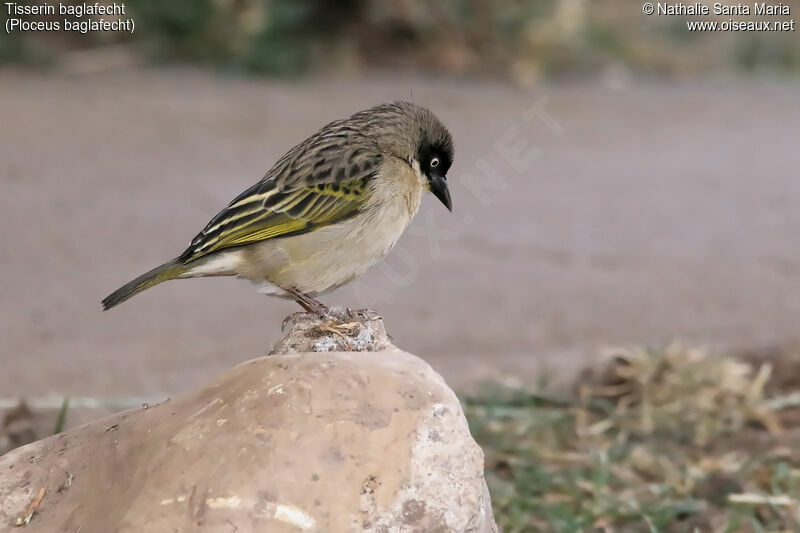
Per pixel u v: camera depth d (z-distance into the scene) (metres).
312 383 6.00
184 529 5.56
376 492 5.70
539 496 10.13
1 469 6.41
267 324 13.59
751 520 9.47
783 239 16.94
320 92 22.11
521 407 11.63
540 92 23.72
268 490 5.62
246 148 18.81
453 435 5.90
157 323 13.44
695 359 12.26
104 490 6.14
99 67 22.42
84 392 11.44
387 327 13.48
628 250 16.34
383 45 24.52
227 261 8.77
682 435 11.24
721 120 23.27
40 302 13.57
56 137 18.69
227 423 5.93
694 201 18.42
